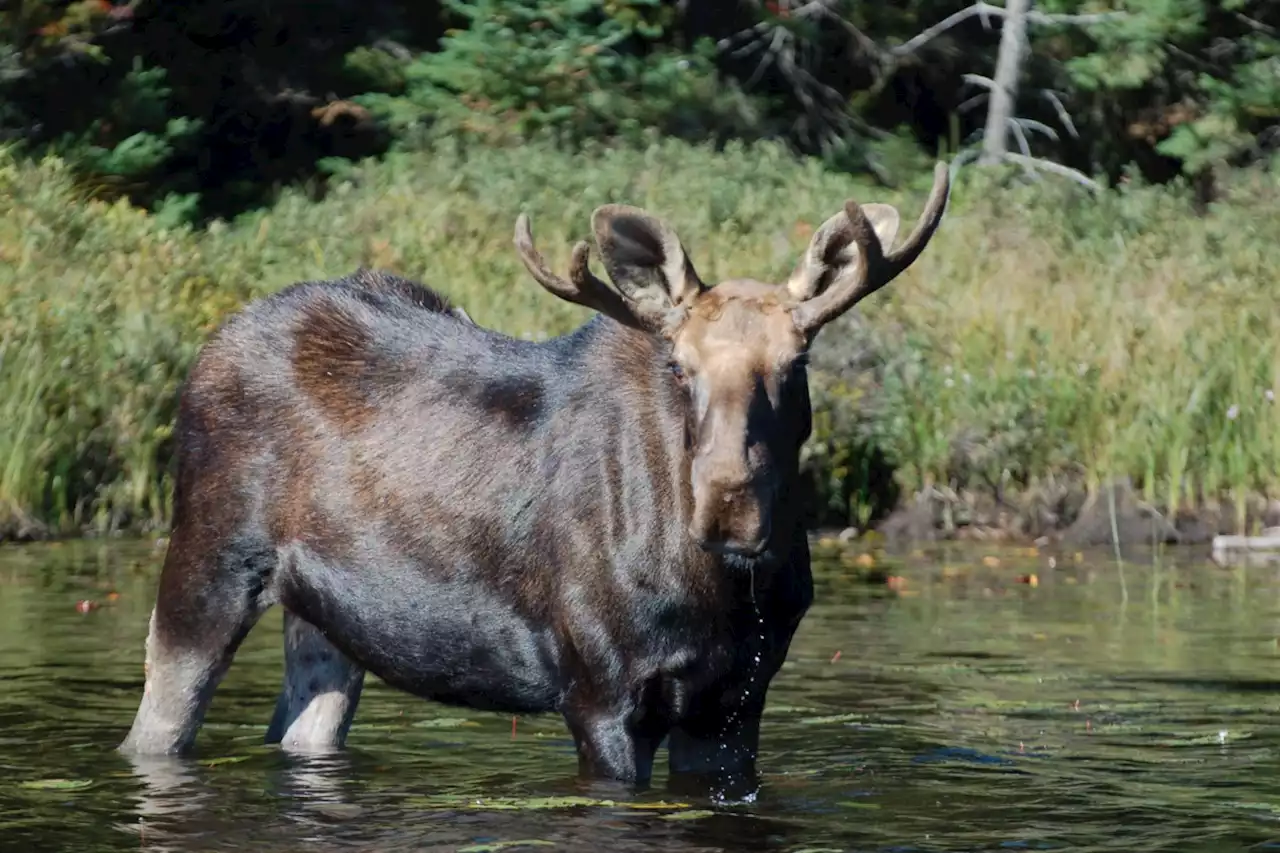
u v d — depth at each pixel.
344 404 18.98
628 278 16.69
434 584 18.14
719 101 77.38
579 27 76.25
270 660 25.81
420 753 19.94
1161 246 57.12
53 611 29.05
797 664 25.33
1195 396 41.41
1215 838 16.17
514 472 17.84
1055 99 81.00
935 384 43.06
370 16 79.31
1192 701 22.70
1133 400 42.25
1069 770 19.02
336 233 55.81
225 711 22.22
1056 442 41.91
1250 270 52.03
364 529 18.47
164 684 19.56
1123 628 28.34
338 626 18.80
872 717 21.83
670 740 18.22
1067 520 41.09
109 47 73.25
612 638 17.17
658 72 76.50
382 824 16.56
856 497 41.81
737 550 15.37
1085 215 63.00
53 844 15.88
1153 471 40.78
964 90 85.81
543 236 56.28
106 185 67.69
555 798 17.33
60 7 71.56
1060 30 82.38
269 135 77.38
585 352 18.03
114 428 40.72
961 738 20.62
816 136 82.50
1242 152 79.19
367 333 19.41
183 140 72.62
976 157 81.69
